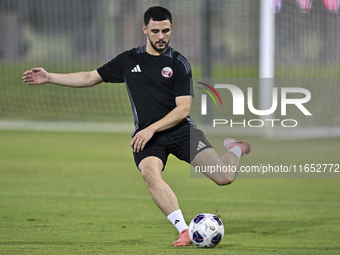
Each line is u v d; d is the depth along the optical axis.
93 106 77.56
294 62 80.50
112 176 36.16
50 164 40.94
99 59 111.31
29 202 26.14
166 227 20.41
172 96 18.14
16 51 107.31
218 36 105.62
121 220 21.92
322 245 17.09
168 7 111.00
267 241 17.81
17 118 69.62
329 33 76.50
